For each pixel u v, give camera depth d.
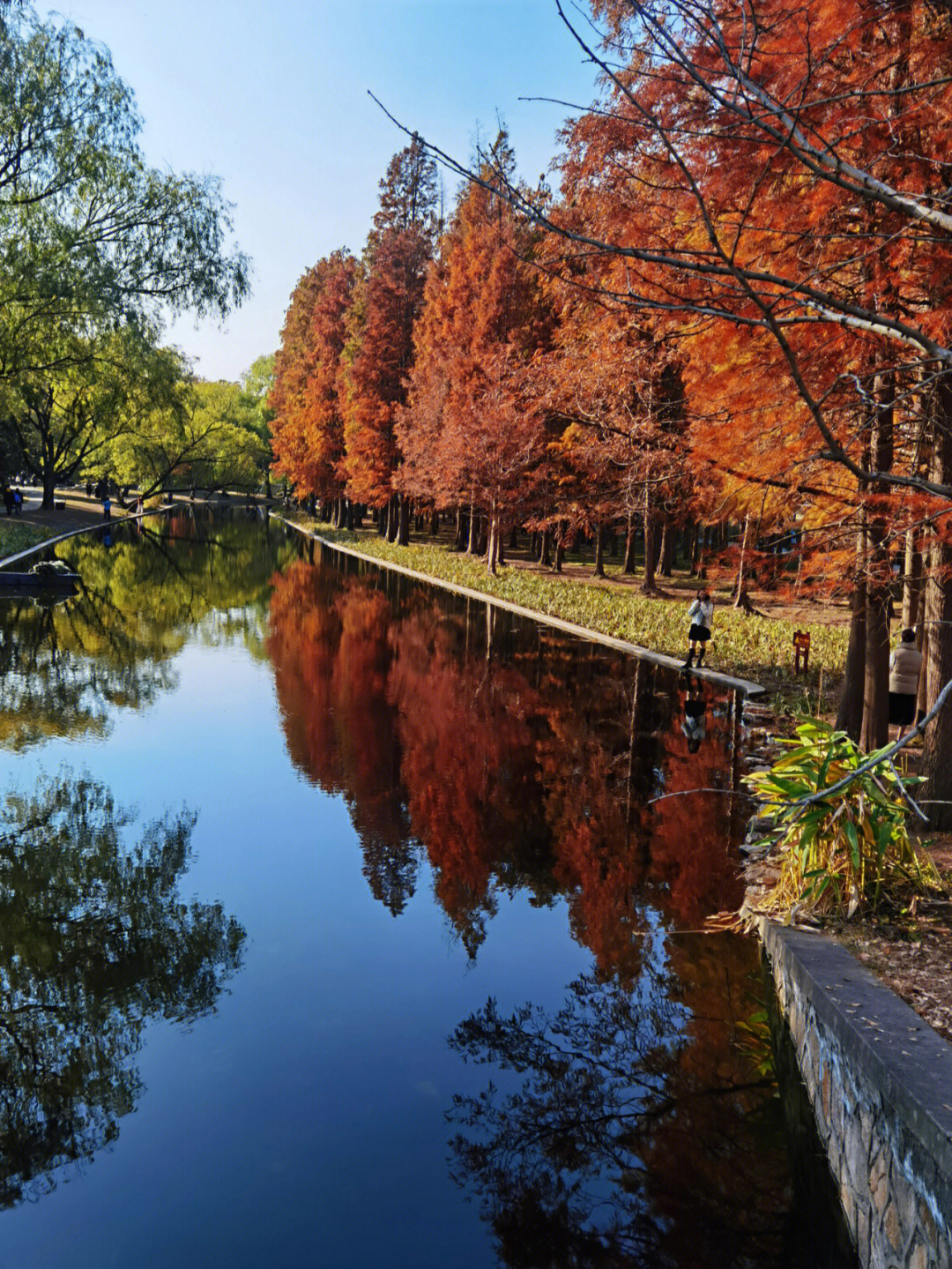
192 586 32.84
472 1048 5.86
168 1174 4.72
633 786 11.25
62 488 94.88
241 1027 6.05
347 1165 4.80
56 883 8.30
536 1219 4.38
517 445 35.44
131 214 29.08
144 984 6.61
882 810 6.82
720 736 13.59
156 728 13.62
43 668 17.52
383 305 51.41
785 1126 5.17
